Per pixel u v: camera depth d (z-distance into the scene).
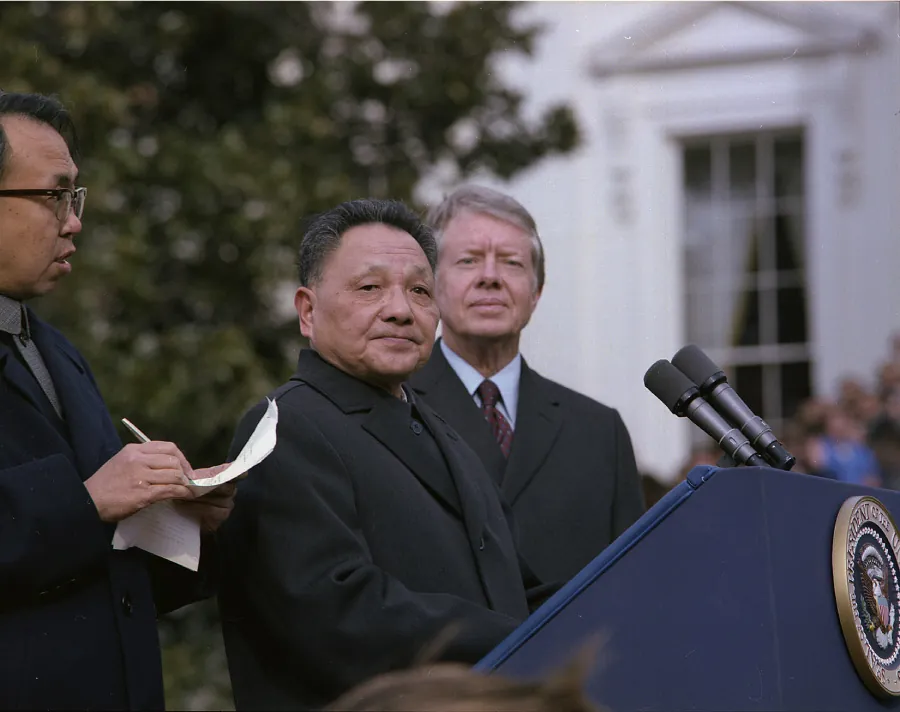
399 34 13.83
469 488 4.67
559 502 5.74
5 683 3.89
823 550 3.57
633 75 15.21
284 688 4.36
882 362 14.98
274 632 4.27
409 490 4.50
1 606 3.94
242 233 12.16
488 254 6.00
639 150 15.21
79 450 4.23
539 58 14.98
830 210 15.30
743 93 15.30
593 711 1.99
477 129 14.20
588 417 6.01
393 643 4.07
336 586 4.12
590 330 14.86
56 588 4.01
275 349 12.91
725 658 3.37
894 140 15.06
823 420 13.32
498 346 6.04
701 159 15.62
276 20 13.51
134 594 4.20
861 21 15.09
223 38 13.59
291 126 12.89
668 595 3.42
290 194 12.30
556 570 5.64
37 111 4.39
